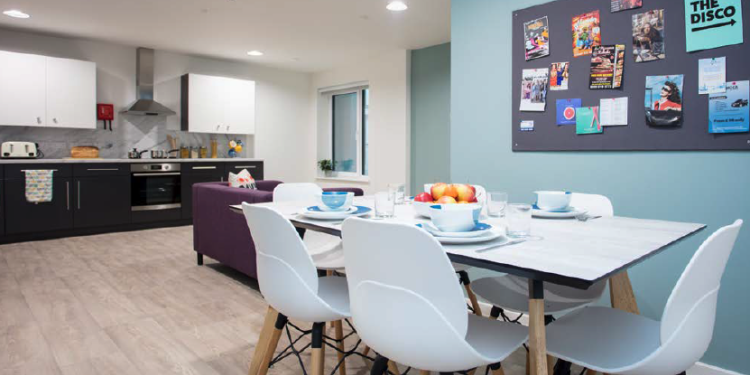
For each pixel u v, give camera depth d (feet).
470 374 4.91
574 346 3.82
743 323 6.17
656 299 6.95
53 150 17.61
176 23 15.55
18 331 7.89
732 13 6.08
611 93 7.25
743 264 6.14
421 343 3.38
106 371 6.49
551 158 8.03
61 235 16.52
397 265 3.34
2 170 15.26
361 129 22.45
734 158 6.15
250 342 7.59
